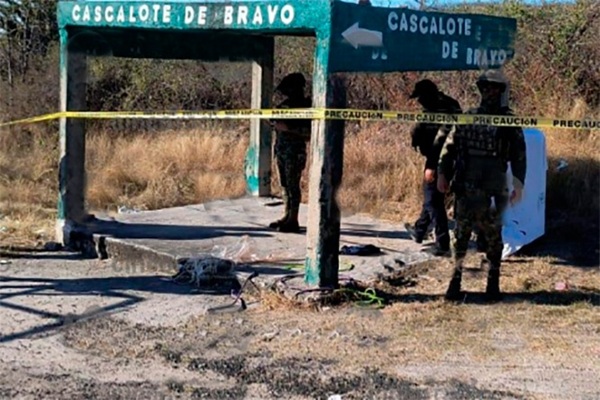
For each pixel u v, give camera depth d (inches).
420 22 293.0
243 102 677.3
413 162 478.6
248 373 223.1
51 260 345.1
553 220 405.1
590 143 477.1
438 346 243.1
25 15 749.3
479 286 305.4
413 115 278.1
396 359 233.0
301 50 683.4
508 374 222.7
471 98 573.9
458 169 282.7
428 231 373.7
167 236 357.7
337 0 268.4
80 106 364.2
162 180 518.3
